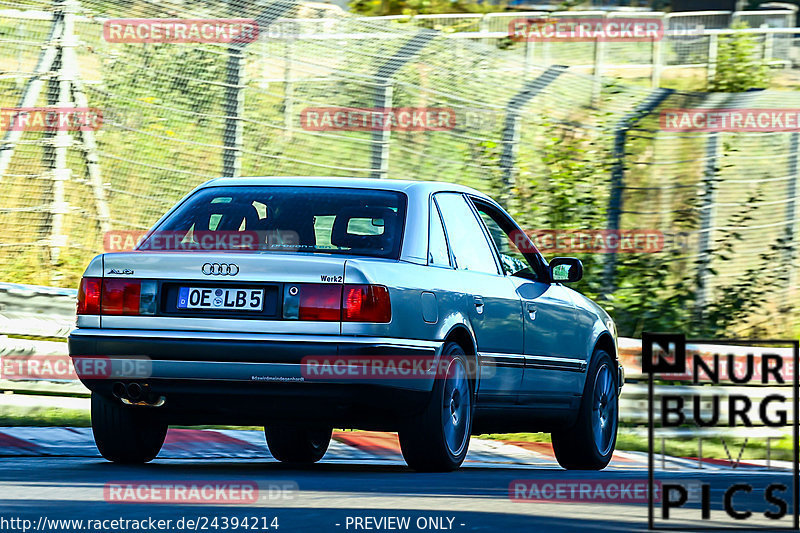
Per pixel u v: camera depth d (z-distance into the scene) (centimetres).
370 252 2506
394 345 2391
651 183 5741
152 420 2605
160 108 5322
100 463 2630
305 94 5422
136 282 2462
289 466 2811
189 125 5334
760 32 7162
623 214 5684
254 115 5381
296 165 5391
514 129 5650
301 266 2405
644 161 5750
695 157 5791
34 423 3641
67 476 2281
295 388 2378
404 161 5500
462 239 2750
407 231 2562
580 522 1708
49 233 5131
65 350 3897
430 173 5538
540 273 3077
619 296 5562
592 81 5794
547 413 2964
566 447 3125
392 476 2400
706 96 5856
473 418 2662
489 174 5597
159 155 5309
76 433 3269
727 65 7150
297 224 2561
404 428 2497
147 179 5297
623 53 6950
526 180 5644
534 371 2880
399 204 2617
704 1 10606
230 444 3309
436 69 5578
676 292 5600
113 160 5269
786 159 5891
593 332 3167
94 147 5238
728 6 10681
